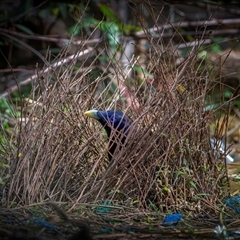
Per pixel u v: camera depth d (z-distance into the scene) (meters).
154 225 6.32
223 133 8.12
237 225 6.48
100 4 13.81
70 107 7.06
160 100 6.91
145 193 6.79
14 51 15.30
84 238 5.41
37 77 7.37
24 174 6.59
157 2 14.15
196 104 7.17
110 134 6.83
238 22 14.67
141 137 6.75
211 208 6.91
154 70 7.22
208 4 14.11
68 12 15.76
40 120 6.86
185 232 6.05
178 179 7.00
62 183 6.74
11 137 7.27
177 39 13.59
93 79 8.27
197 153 7.18
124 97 8.23
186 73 7.23
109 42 11.73
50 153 6.75
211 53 14.34
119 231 5.98
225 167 7.35
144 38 12.78
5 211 6.18
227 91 13.11
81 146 6.96
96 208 6.51
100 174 6.88
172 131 6.93
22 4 14.47
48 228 5.76
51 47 15.34
